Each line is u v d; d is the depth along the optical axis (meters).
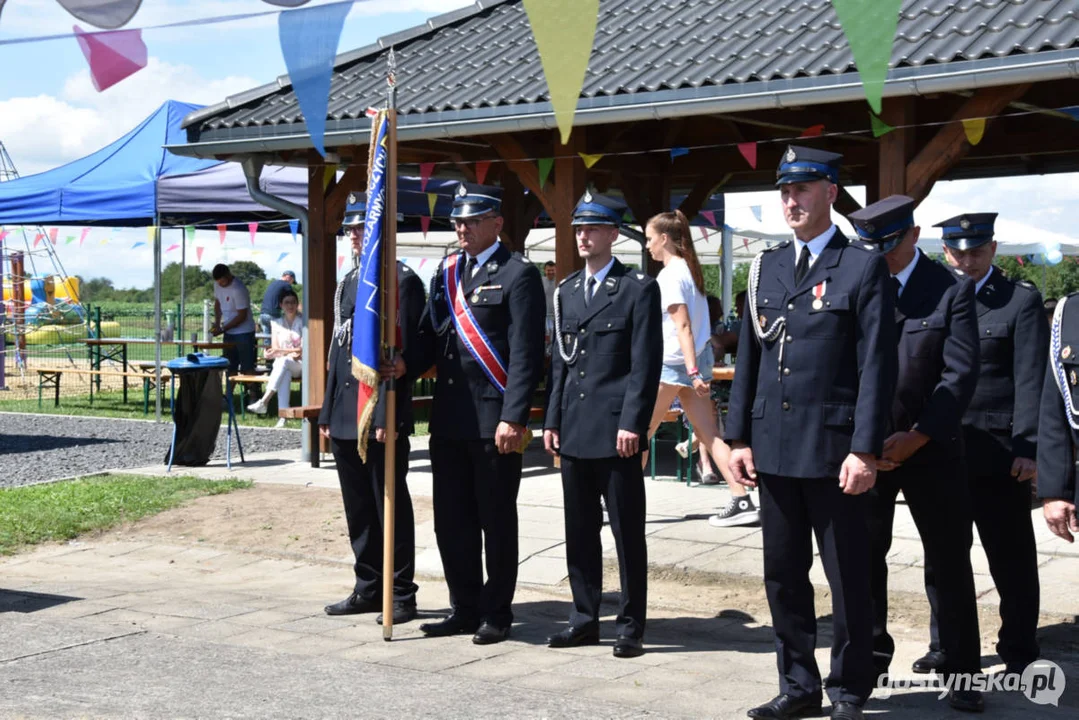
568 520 6.06
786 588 4.88
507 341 6.12
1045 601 6.32
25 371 22.62
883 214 4.90
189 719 4.74
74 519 9.05
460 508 6.23
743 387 5.01
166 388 20.58
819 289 4.77
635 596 5.84
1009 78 7.93
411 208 13.88
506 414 5.95
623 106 9.43
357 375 6.01
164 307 29.86
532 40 11.59
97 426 15.52
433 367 6.50
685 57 9.74
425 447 12.77
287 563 8.07
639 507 5.87
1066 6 8.41
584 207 5.93
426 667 5.55
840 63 8.69
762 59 9.28
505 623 6.10
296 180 14.67
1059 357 4.46
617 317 5.86
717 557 7.41
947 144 8.53
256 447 13.12
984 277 5.37
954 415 4.82
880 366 4.62
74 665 5.53
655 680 5.38
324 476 10.77
